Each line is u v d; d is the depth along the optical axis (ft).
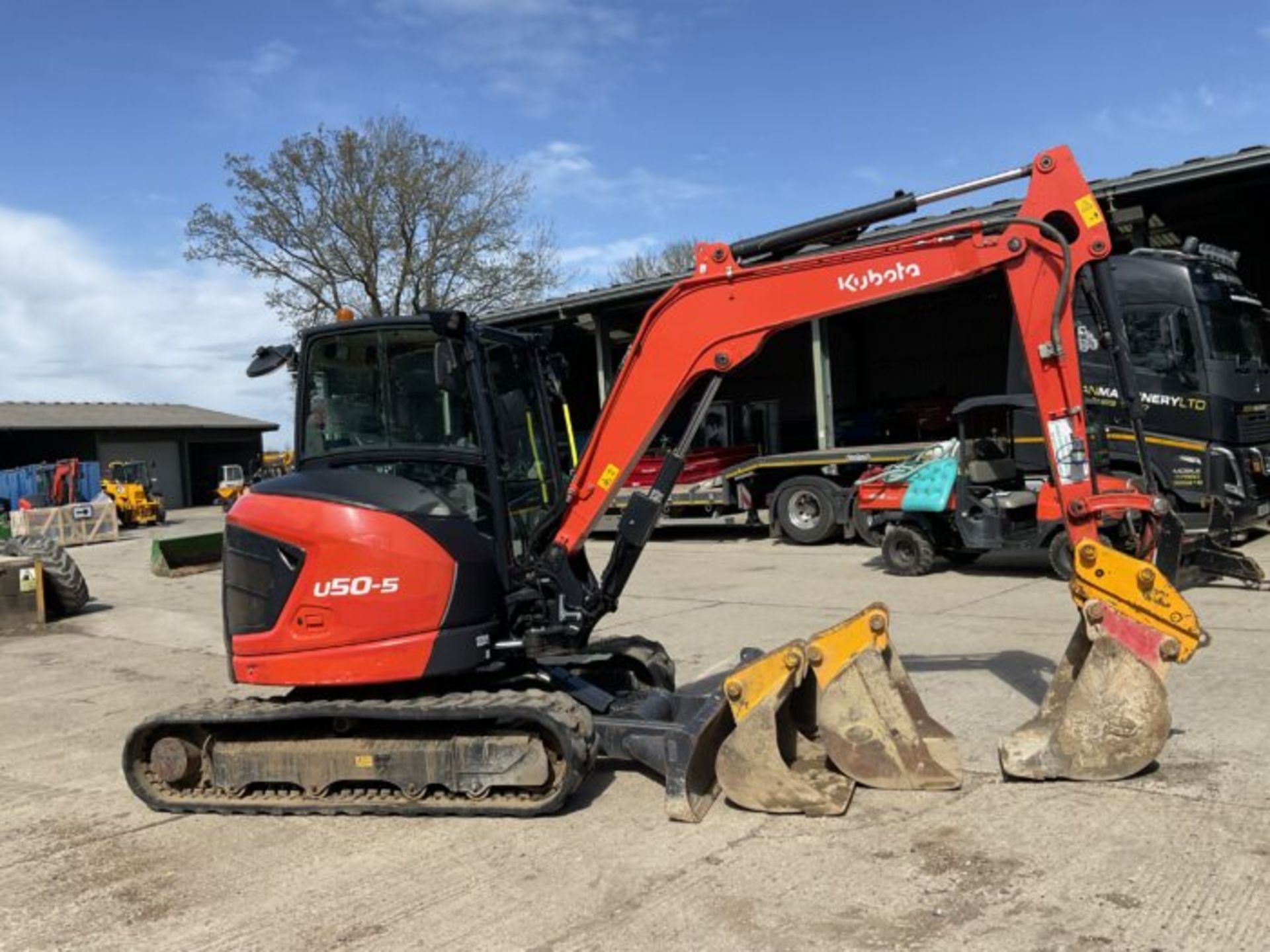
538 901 12.51
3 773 19.76
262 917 12.60
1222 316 35.50
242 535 16.69
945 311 79.92
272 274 125.70
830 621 30.04
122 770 19.47
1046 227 15.51
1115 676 15.11
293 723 16.35
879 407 75.61
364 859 14.24
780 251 17.10
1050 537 34.06
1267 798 14.24
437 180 125.90
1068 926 11.02
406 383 17.11
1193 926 10.84
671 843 14.06
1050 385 15.84
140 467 110.73
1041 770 15.24
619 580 17.47
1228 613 26.84
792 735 16.56
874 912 11.62
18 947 12.16
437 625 15.72
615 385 17.22
